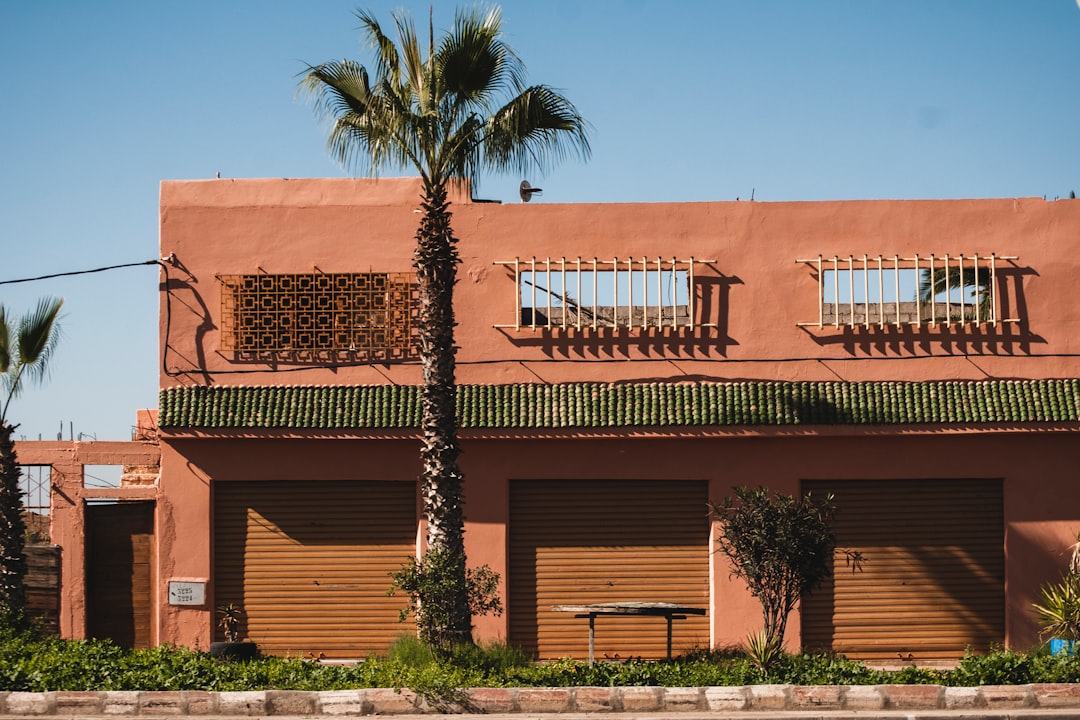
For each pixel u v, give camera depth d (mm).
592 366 22625
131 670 17672
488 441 22438
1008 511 22312
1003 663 17453
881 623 22328
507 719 15969
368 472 22625
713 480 22391
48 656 18328
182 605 22453
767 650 18281
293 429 22125
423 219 19938
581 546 22562
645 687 16562
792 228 22797
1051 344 22438
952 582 22422
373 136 19766
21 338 22312
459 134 20078
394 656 19109
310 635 22594
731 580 22203
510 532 22578
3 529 22000
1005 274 22609
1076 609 20734
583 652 22391
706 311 22688
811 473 22344
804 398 22188
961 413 21922
